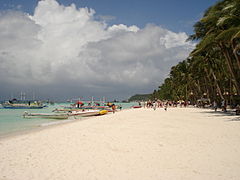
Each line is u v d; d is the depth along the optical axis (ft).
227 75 115.85
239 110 69.97
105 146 25.66
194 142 26.76
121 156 21.13
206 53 111.65
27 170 17.80
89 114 111.55
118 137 31.17
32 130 50.98
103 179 15.25
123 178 15.33
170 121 51.90
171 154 21.40
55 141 30.17
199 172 16.19
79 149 24.63
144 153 22.00
